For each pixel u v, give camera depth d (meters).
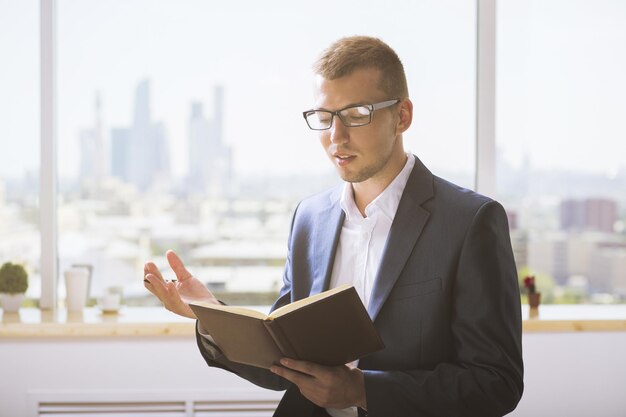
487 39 3.41
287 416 1.64
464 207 1.55
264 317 1.38
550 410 3.24
